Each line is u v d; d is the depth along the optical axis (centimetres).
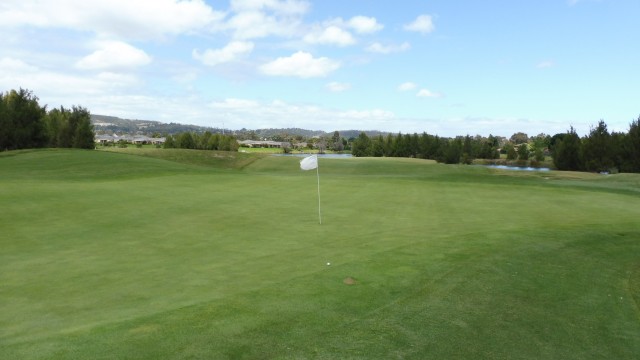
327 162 6266
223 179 2786
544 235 1336
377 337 633
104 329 601
